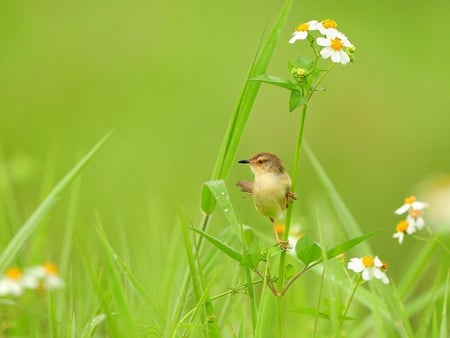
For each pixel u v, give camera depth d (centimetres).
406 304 876
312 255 611
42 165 1520
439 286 841
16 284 545
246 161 653
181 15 2175
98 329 702
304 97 608
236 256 620
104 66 2081
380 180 1823
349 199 1681
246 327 739
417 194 1137
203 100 1991
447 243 912
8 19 2127
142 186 1446
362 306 958
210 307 643
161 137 1836
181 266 822
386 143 1952
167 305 770
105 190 1430
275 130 1859
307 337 786
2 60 2058
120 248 944
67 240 845
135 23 2155
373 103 2008
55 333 634
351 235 801
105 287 754
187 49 2105
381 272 643
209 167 1734
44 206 694
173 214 1294
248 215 1357
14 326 722
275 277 639
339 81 2009
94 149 721
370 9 2197
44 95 2006
